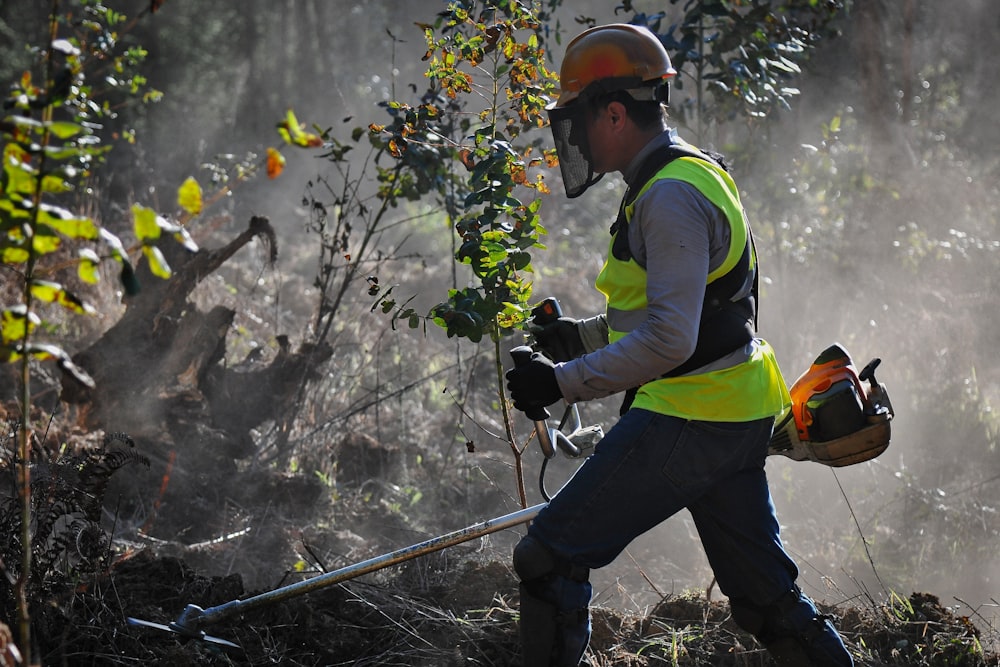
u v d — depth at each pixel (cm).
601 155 399
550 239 1396
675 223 367
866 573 664
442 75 554
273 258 783
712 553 413
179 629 456
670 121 869
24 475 330
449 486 755
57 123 302
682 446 385
